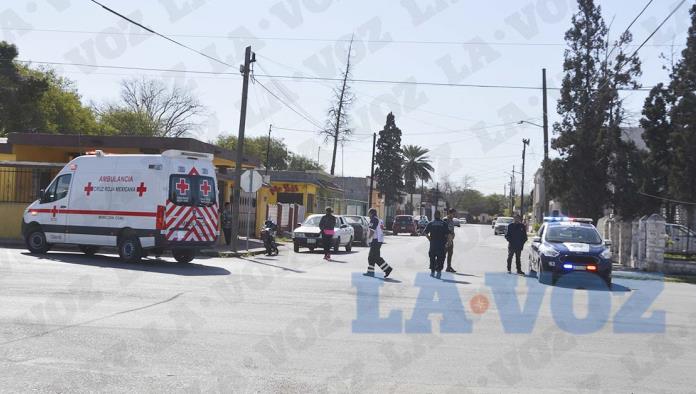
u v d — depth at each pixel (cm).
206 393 614
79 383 629
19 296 1107
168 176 1809
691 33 3066
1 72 3566
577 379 719
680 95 3134
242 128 2575
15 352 733
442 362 773
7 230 2531
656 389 690
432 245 1908
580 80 3528
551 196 3697
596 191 3500
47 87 3703
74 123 5503
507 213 10062
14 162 2505
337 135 5606
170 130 6206
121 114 6188
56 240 1936
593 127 3481
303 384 657
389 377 696
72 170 1939
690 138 3048
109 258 1962
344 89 5559
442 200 12394
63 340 798
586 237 1970
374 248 1814
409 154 8825
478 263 2597
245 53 2617
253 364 726
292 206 4212
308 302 1209
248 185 2464
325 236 2408
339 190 5775
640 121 3428
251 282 1498
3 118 3666
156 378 657
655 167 3409
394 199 7375
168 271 1661
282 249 3017
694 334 1039
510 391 661
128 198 1833
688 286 2008
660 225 2502
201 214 1869
